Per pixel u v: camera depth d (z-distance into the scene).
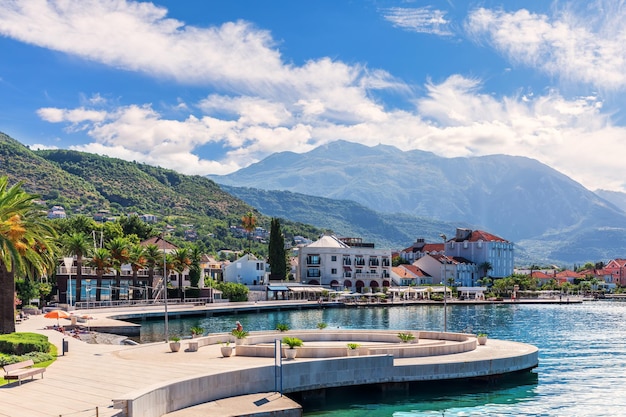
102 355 45.25
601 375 50.12
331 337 57.53
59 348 48.41
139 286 137.00
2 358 39.06
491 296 196.00
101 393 31.50
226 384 35.41
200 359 43.88
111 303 118.81
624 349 68.12
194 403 33.31
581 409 38.66
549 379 48.25
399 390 42.38
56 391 31.98
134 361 42.34
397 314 126.50
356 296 164.50
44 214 64.19
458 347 49.38
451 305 165.75
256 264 176.75
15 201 54.31
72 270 123.88
